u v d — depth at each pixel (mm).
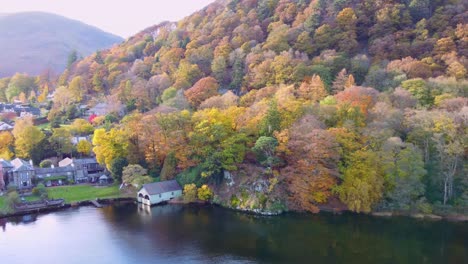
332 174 87812
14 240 75625
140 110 162000
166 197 101250
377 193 86625
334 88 122938
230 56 160125
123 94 177625
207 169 99438
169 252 68688
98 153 118688
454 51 122000
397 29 145750
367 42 149500
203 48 173375
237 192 95500
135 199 105250
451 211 83500
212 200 98812
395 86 115250
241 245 71188
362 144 89812
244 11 193750
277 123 97312
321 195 88750
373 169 85938
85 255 68062
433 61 123688
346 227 78812
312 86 117688
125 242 73812
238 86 149125
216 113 107125
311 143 86000
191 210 94000
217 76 156875
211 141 100625
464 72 113500
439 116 87625
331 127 95688
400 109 97875
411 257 64688
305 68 130625
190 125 109062
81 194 107750
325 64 134625
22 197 102438
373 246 69562
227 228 80438
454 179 87562
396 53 134625
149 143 109875
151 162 110750
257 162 98688
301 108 101250
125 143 114500
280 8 178000
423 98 105375
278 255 66438
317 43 149125
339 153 87500
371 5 155625
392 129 91688
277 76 133250
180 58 181750
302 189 87312
